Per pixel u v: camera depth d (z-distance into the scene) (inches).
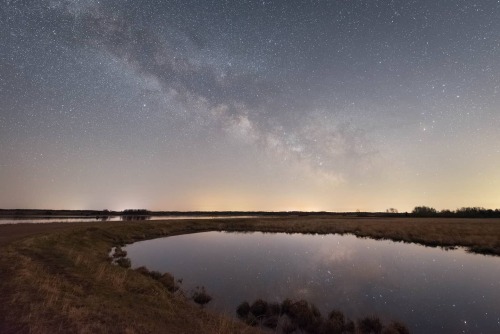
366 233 1637.6
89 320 285.7
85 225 1423.5
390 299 512.1
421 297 523.2
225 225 2239.2
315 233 1786.4
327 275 674.8
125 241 1264.8
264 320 410.0
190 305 438.0
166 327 318.3
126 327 288.2
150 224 1843.0
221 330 332.5
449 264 799.7
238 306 465.7
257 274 681.0
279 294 534.6
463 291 557.3
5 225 1389.0
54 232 948.6
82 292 383.2
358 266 771.4
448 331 386.9
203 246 1162.6
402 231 1571.1
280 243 1270.9
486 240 1165.1
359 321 406.9
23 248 615.5
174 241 1331.2
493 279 642.8
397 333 364.2
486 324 408.2
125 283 479.2
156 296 437.4
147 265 777.6
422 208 4901.6
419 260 858.1
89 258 635.5
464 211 4330.7
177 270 719.7
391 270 726.5
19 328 247.9
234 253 983.6
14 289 339.6
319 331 376.8
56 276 435.8
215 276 660.1
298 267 759.7
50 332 247.4
